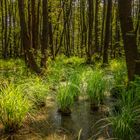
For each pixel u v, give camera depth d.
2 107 3.42
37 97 4.36
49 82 5.17
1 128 3.53
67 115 4.05
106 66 9.39
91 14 11.58
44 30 7.34
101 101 4.43
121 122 3.05
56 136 3.34
